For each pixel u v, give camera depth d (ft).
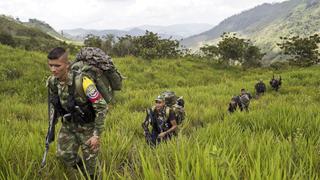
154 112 23.56
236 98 43.91
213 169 10.12
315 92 88.12
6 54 92.27
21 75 80.23
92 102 12.10
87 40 196.34
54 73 11.90
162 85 114.32
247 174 10.78
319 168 13.05
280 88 102.32
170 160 13.57
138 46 177.78
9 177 11.92
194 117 40.52
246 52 197.26
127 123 32.01
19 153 14.82
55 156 14.76
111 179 12.45
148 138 23.22
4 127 19.92
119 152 16.26
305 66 196.34
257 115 26.96
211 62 184.34
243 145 15.85
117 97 63.41
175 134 23.35
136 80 111.45
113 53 185.06
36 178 12.90
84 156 13.23
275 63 202.39
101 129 12.33
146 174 10.67
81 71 12.32
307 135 20.15
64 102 12.42
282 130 22.36
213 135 18.56
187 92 76.54
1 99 59.26
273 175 9.94
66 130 13.16
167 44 176.76
